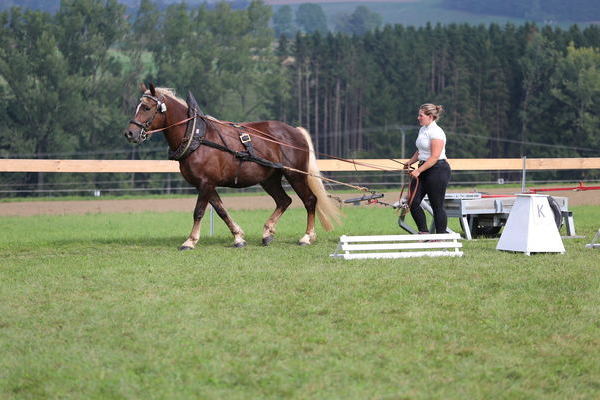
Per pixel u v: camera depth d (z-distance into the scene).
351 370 5.48
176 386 5.21
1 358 5.75
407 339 6.16
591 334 6.32
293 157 11.46
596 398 5.04
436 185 10.38
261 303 7.27
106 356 5.77
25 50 48.62
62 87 48.00
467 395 5.05
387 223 16.23
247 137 11.06
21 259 9.97
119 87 51.59
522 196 10.38
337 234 13.68
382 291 7.73
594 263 9.34
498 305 7.16
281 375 5.39
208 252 10.52
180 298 7.46
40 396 5.06
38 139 48.78
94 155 49.97
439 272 8.71
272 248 10.98
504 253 10.16
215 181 10.92
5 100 48.44
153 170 16.52
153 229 15.56
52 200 28.16
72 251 11.06
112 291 7.80
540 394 5.08
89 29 50.69
